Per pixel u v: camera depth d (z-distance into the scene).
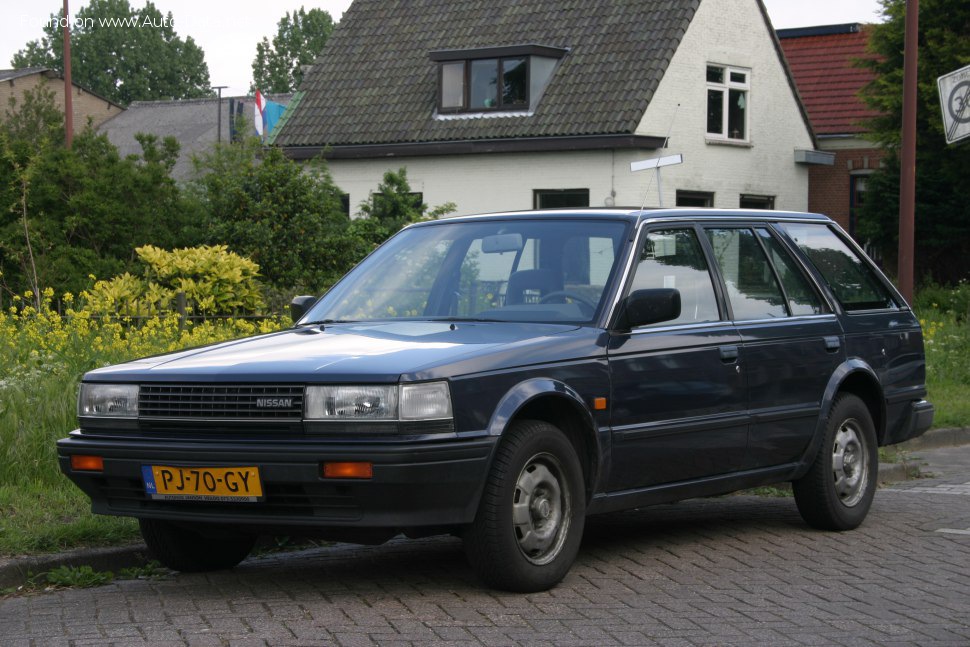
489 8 31.34
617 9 29.44
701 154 29.45
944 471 10.63
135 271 18.89
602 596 5.95
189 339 11.89
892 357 8.30
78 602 5.91
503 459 5.71
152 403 5.85
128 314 13.59
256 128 35.44
